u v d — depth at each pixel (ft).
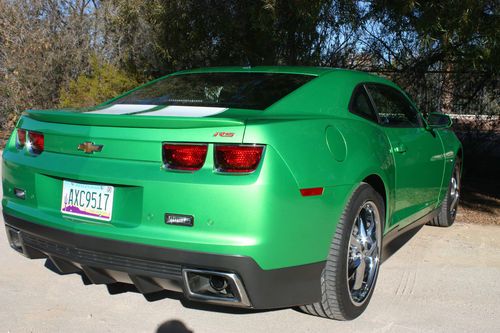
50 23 40.45
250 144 9.25
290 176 9.52
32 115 11.68
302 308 11.35
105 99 34.37
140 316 11.53
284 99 11.37
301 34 26.61
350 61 28.94
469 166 30.60
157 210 9.50
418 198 15.33
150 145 9.75
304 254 9.93
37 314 11.51
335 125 11.27
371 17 26.58
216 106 11.21
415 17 24.61
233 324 11.21
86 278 13.64
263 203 9.12
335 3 25.20
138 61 34.68
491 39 22.17
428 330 11.08
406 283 13.73
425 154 15.38
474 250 16.62
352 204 10.89
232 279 9.21
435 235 18.24
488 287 13.57
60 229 10.46
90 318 11.39
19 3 39.40
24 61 38.86
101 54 40.88
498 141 30.04
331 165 10.46
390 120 14.42
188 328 11.00
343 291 10.73
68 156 10.69
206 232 9.23
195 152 9.42
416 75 29.07
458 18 20.67
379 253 12.39
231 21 24.86
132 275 9.91
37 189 11.12
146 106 11.72
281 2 22.70
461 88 29.27
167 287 10.01
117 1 28.55
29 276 13.71
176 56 28.58
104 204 10.14
